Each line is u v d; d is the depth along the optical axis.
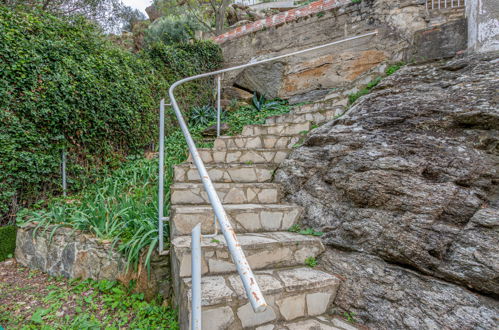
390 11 4.76
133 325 1.61
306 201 2.20
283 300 1.45
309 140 2.60
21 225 2.60
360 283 1.57
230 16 10.78
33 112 2.91
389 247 1.56
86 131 3.49
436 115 1.96
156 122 4.77
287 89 5.91
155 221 2.15
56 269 2.30
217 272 1.61
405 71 2.78
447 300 1.29
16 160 2.80
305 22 5.81
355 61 5.14
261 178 2.70
